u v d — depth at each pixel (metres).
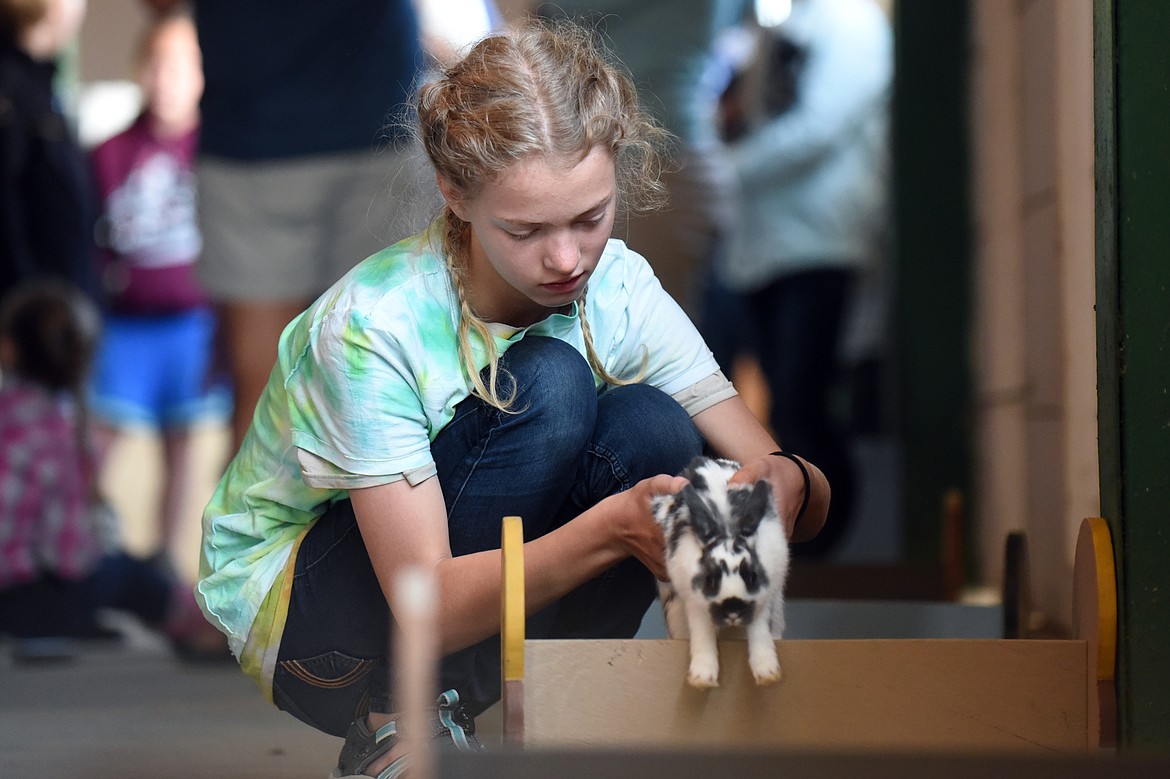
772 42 13.45
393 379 4.89
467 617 4.77
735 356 15.11
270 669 5.31
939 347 11.27
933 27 11.20
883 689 4.78
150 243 14.59
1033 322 8.88
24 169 13.30
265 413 5.31
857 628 6.32
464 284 5.05
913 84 11.27
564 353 5.19
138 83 14.91
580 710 4.60
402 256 5.10
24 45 13.48
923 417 11.29
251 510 5.37
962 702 4.82
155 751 6.96
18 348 11.77
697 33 11.11
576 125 4.50
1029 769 3.74
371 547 4.96
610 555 4.74
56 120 13.48
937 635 6.31
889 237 13.40
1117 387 5.02
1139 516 4.94
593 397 5.23
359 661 5.25
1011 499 9.66
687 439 5.33
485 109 4.53
